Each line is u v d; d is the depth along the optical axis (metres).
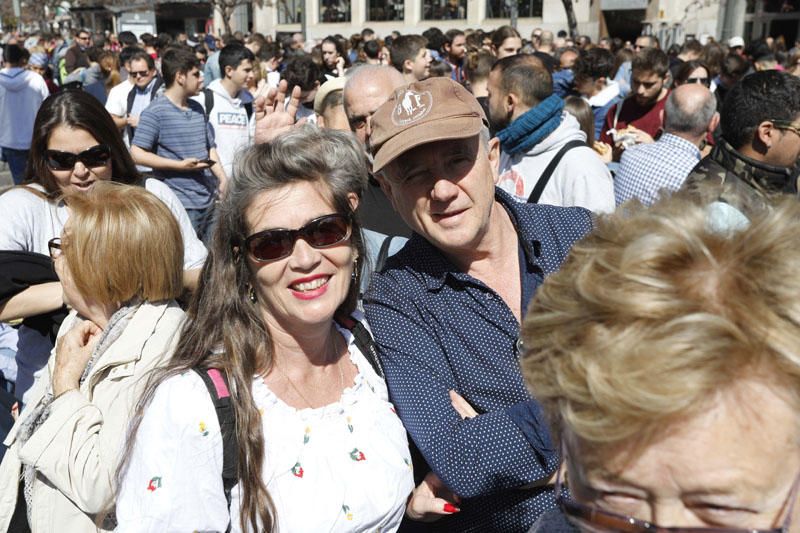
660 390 0.76
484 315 1.85
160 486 1.48
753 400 0.79
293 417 1.63
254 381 1.62
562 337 0.88
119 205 1.96
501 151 3.64
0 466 1.98
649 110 5.99
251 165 1.62
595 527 0.90
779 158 2.89
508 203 2.01
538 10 25.44
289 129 1.68
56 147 2.68
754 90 2.87
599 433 0.82
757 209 0.96
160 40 13.63
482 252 1.94
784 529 0.82
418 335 1.87
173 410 1.51
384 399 1.84
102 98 8.80
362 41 14.10
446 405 1.75
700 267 0.84
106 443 1.76
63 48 16.44
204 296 1.66
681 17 22.14
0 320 2.42
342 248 1.67
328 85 4.03
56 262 2.03
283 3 30.78
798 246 0.83
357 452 1.67
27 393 2.27
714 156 3.07
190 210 5.35
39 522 1.84
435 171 1.80
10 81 8.26
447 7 27.09
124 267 1.92
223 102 5.68
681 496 0.83
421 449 1.72
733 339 0.77
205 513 1.49
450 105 1.77
